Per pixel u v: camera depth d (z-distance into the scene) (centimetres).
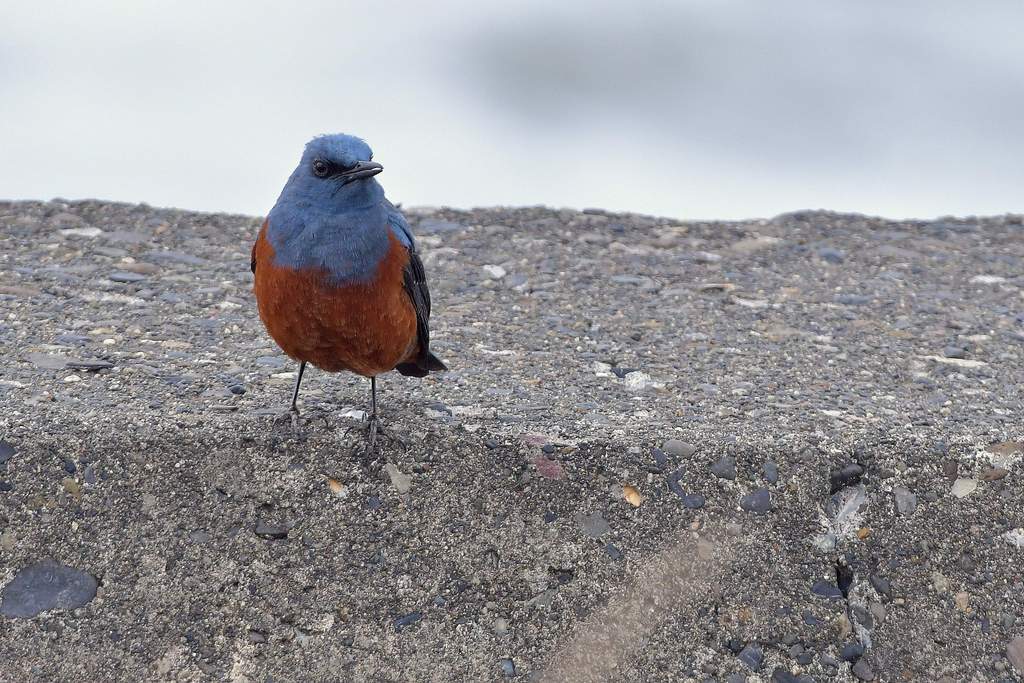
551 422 1005
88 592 870
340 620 891
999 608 938
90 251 1485
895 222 1861
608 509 940
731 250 1678
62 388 1024
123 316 1268
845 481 966
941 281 1571
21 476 889
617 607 916
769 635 913
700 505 945
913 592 938
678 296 1470
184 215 1680
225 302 1346
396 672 881
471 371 1179
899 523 955
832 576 937
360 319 985
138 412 959
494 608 912
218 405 1006
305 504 916
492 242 1652
